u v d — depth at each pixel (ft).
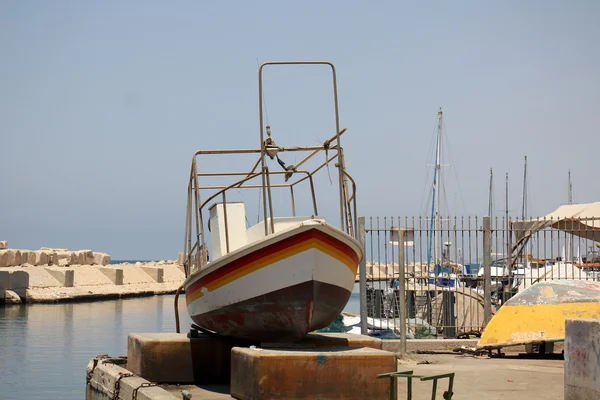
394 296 52.49
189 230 37.40
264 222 33.04
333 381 26.81
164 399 27.50
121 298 170.30
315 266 28.22
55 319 110.73
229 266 30.27
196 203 34.99
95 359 39.73
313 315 29.50
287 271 28.53
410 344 44.45
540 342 40.47
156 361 33.17
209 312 32.45
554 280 44.04
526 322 41.34
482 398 29.22
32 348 77.46
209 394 30.42
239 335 32.45
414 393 30.27
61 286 162.50
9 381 57.67
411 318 61.36
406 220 44.55
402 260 43.34
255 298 29.55
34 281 157.58
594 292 41.78
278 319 29.89
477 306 55.21
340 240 28.99
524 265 56.44
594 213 55.52
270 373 26.50
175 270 252.42
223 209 34.73
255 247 29.01
